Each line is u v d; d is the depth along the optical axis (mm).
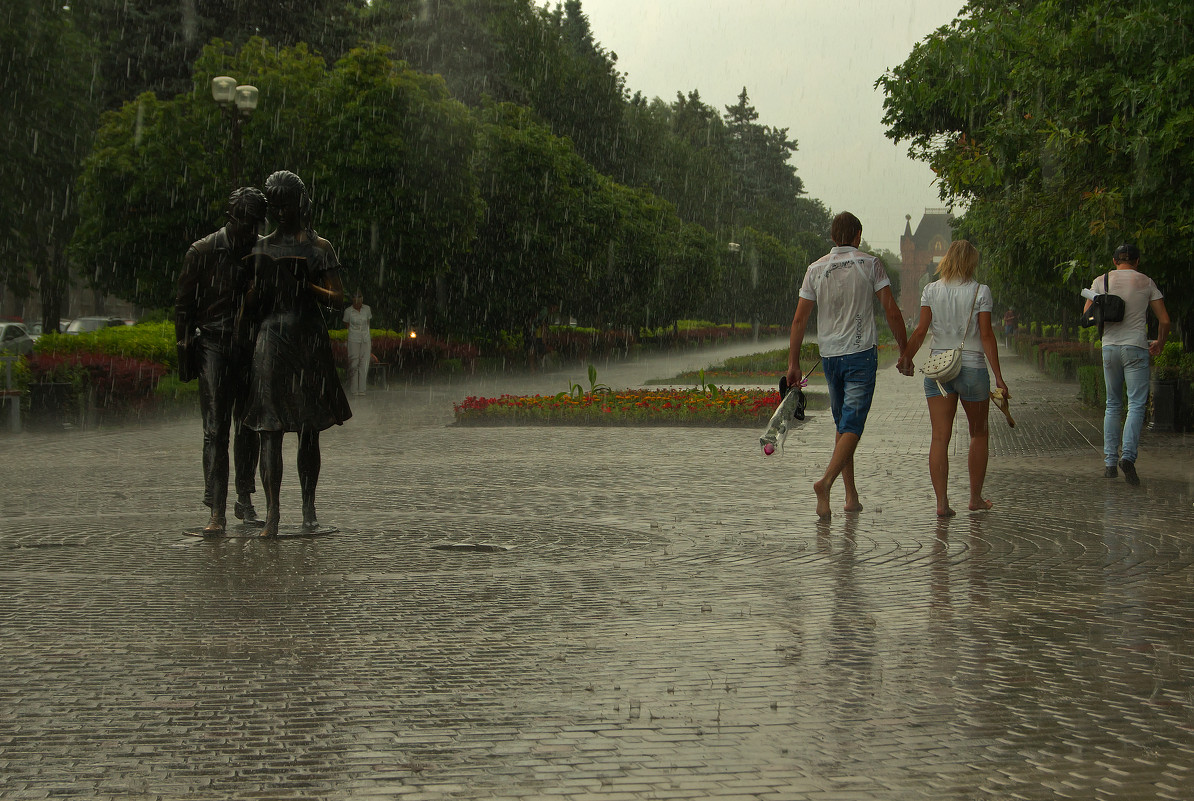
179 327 8383
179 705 4297
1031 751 3730
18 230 40625
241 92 24422
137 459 14273
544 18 78250
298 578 6750
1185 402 15562
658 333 74000
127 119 32969
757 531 8336
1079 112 14812
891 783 3459
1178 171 14172
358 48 33375
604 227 48906
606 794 3393
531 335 42656
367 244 32281
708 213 109062
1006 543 7695
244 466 8938
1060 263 16266
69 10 43281
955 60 17281
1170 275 15305
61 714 4195
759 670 4734
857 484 10961
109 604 6055
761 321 105000
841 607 5891
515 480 11750
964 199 21656
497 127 41000
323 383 8375
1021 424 17516
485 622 5621
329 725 4062
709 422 19188
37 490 11164
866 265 8703
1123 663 4789
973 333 8945
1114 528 8242
